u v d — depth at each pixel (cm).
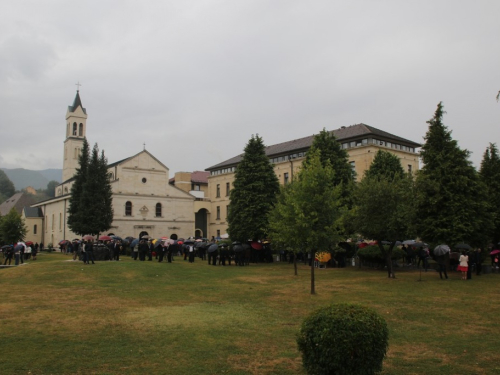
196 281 2284
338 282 2258
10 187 14812
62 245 5600
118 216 6425
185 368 838
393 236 2505
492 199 3381
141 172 6738
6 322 1241
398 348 992
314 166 2089
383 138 5475
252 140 4412
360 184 2752
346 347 659
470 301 1634
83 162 5953
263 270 2994
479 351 964
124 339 1052
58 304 1555
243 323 1238
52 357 903
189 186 8400
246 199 4178
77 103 9456
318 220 1848
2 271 2530
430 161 2978
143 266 2700
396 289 1969
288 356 920
